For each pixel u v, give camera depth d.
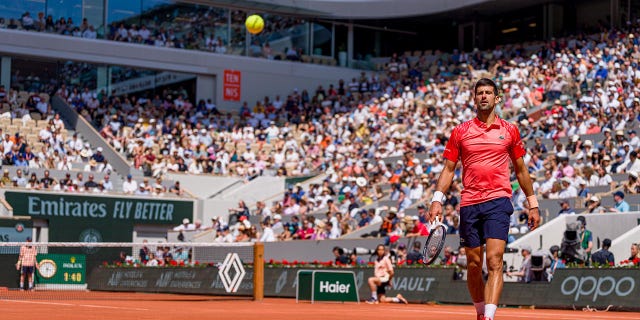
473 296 9.18
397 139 44.22
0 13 50.50
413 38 64.75
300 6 58.94
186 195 45.03
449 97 48.81
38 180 42.31
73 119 48.94
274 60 58.66
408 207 34.41
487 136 8.88
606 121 37.53
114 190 44.69
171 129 50.16
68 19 52.41
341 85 56.22
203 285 30.06
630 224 25.73
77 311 13.21
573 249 23.73
